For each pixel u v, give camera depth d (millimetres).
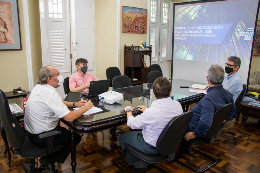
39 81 1890
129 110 2027
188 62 5227
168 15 6594
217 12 4562
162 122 1717
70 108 2145
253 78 5164
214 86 2162
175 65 5480
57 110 1815
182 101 2619
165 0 6406
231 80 2957
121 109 2148
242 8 4195
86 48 5109
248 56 4242
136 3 5508
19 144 1704
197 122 2252
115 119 1951
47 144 1813
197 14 4895
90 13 5027
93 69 5359
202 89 3137
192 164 2414
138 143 1900
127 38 5508
